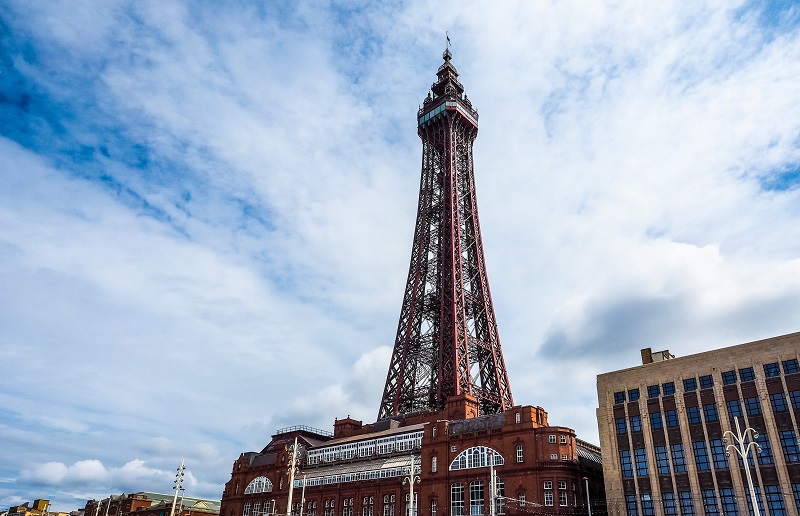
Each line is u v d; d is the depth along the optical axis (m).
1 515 130.62
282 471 133.00
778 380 73.31
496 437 97.06
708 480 75.62
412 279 162.50
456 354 135.75
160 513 181.50
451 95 179.38
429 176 177.50
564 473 88.75
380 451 118.69
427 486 101.94
